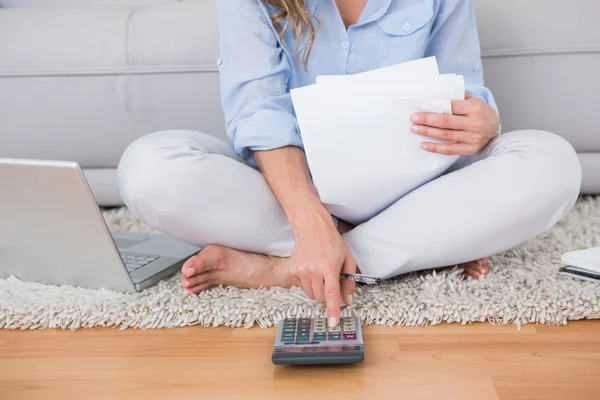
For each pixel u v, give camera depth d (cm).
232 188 127
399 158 123
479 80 147
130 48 186
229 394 97
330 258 111
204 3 192
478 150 128
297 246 117
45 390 100
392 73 121
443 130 121
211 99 187
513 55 180
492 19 179
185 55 185
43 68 188
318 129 121
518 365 102
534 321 117
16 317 124
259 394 96
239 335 117
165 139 127
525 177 119
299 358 102
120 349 113
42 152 194
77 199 117
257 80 136
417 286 128
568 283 125
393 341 112
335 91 121
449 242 122
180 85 187
